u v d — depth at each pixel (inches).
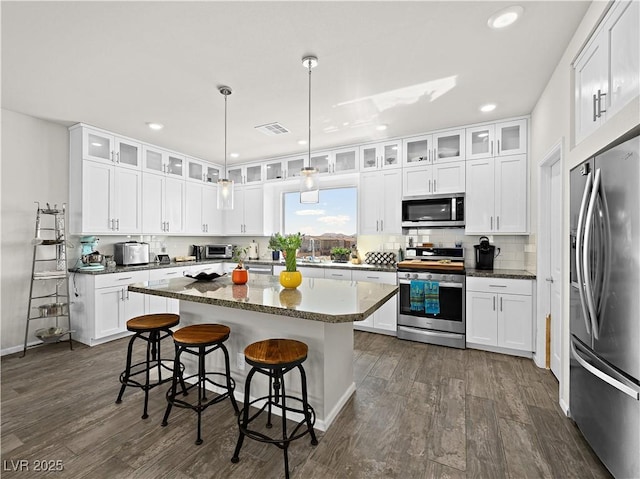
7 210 128.0
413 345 137.9
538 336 114.5
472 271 136.8
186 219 191.9
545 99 106.3
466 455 68.7
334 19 73.8
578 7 69.8
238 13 71.7
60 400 91.6
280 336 85.6
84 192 140.3
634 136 56.4
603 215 61.9
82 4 68.4
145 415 82.6
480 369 112.6
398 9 70.6
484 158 139.0
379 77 100.0
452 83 103.8
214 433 76.7
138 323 89.0
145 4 68.7
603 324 62.1
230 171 221.8
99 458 67.9
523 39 81.0
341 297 78.3
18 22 73.8
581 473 63.4
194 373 103.7
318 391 79.9
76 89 108.1
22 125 131.0
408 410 86.4
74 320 144.6
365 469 64.7
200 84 104.3
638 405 53.3
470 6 69.7
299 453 69.6
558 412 85.0
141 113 128.5
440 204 146.7
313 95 112.3
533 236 125.9
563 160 86.6
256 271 195.8
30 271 134.4
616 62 60.4
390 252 173.3
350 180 189.5
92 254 143.6
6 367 115.1
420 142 155.9
